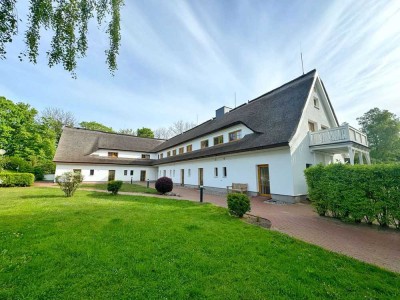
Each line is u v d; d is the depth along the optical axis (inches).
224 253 160.7
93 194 551.5
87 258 147.5
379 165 233.1
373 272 135.8
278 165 467.2
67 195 486.3
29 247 165.6
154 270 132.0
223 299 103.7
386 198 224.4
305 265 142.7
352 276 128.6
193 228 228.2
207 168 742.5
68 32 237.6
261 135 523.2
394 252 171.3
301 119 471.2
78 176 504.1
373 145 1159.0
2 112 1106.1
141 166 1364.4
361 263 147.6
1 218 259.8
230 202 297.3
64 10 236.1
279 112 563.5
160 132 2465.6
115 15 268.2
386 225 234.1
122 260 144.9
